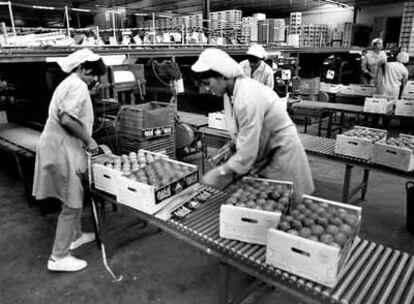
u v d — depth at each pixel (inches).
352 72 332.5
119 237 110.0
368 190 148.7
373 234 112.3
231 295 82.7
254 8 482.0
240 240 62.1
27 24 390.9
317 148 125.3
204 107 245.6
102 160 92.8
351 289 50.8
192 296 83.9
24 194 146.9
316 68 394.3
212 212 74.0
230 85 67.6
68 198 87.0
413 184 112.5
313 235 53.5
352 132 121.3
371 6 488.7
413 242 107.5
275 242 53.2
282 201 64.8
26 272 94.3
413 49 362.0
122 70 147.3
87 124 85.5
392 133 236.8
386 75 245.8
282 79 223.9
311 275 51.1
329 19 531.2
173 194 76.4
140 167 85.0
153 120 121.4
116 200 82.2
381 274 54.7
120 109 124.2
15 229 117.7
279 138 71.4
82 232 108.5
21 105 194.2
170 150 132.6
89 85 93.7
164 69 146.0
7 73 193.6
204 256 100.3
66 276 92.2
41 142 84.7
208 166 173.0
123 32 206.8
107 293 85.4
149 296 84.1
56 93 83.3
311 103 231.1
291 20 311.7
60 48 139.4
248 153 65.5
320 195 145.0
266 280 54.0
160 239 109.4
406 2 363.3
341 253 50.5
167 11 490.9
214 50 66.5
